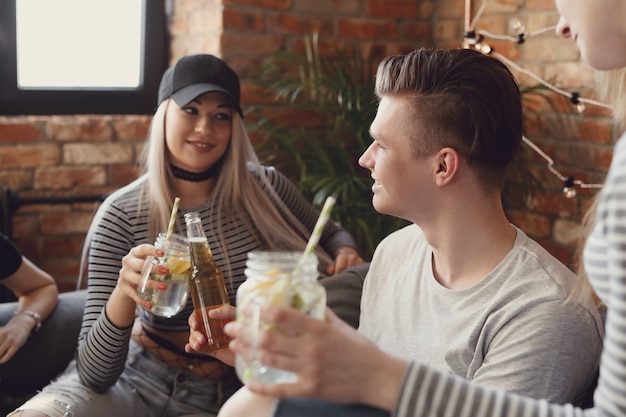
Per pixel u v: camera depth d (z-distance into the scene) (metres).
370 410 1.00
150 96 3.58
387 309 1.54
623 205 0.86
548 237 3.14
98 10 3.43
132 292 1.73
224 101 2.17
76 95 3.44
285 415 1.04
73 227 3.28
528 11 3.16
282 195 2.38
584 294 1.26
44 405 1.86
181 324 2.02
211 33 3.29
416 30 3.62
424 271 1.48
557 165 3.09
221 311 1.54
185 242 1.70
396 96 1.42
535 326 1.27
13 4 3.25
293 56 3.29
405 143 1.39
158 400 2.04
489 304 1.33
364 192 3.12
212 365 2.05
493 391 0.98
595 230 0.95
